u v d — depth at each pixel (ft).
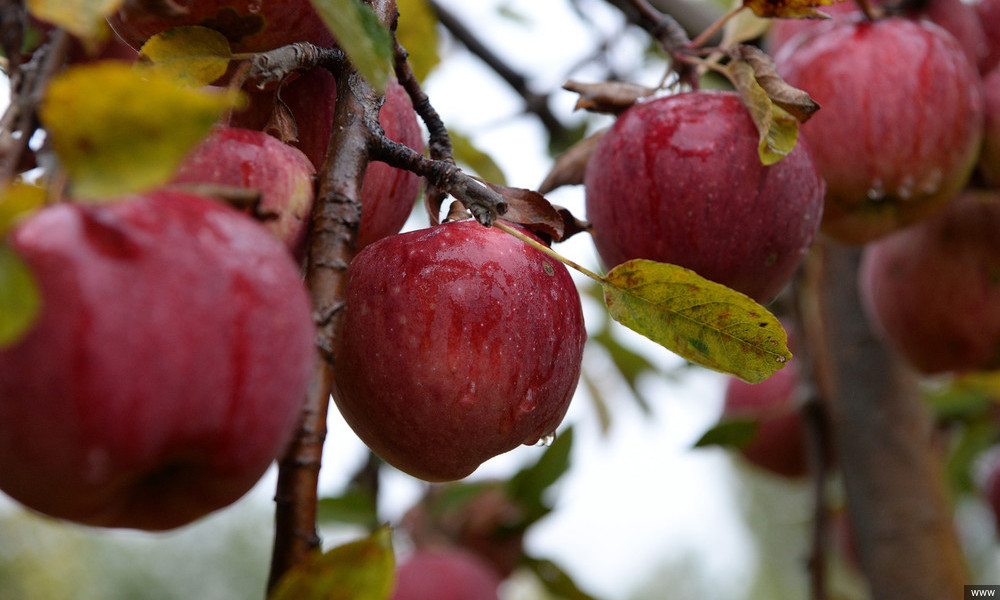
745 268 2.47
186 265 1.89
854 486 3.36
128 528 1.98
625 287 2.22
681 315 2.22
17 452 1.86
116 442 1.86
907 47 2.68
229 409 1.90
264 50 2.25
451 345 2.22
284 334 1.93
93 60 2.36
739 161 2.44
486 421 2.23
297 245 2.15
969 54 2.89
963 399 4.13
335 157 2.11
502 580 4.16
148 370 1.86
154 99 1.82
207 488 1.95
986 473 4.15
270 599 1.94
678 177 2.44
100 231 1.88
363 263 2.27
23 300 1.79
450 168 2.15
